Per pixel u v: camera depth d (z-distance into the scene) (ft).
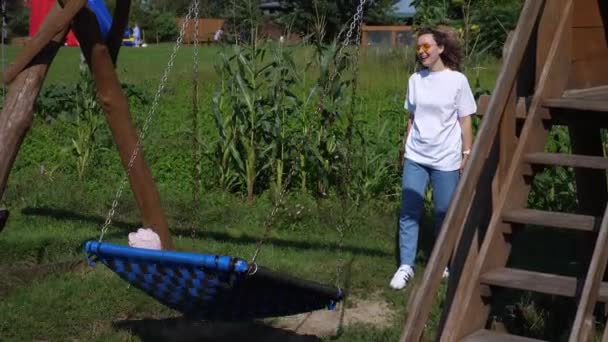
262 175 36.50
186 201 33.68
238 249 27.76
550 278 17.21
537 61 18.97
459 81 23.79
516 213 17.89
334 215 31.76
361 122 36.19
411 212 24.71
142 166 22.62
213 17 110.52
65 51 128.36
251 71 36.17
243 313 19.58
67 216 31.81
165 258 17.52
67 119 50.34
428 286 16.03
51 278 24.30
